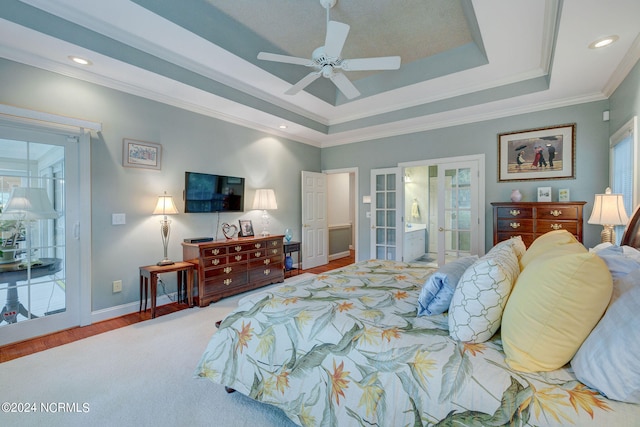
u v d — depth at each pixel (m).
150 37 2.71
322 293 1.95
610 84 3.12
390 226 5.21
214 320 3.06
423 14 2.85
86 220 2.95
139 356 2.32
